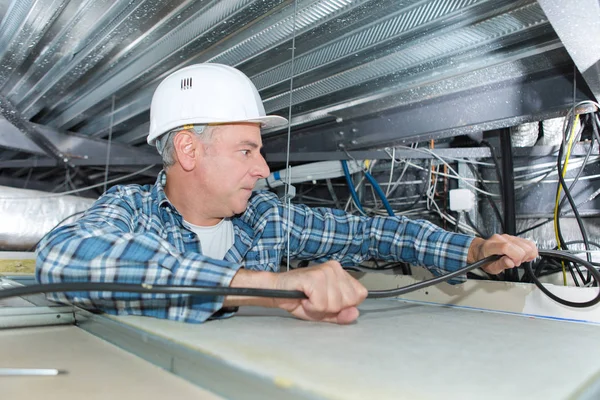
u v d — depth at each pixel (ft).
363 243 3.93
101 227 2.21
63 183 8.72
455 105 4.32
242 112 3.09
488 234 4.83
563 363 1.53
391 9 3.18
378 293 2.20
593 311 2.67
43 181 9.81
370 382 1.21
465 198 4.72
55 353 1.73
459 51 3.48
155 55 4.23
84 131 6.87
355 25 3.40
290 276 1.97
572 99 3.59
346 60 3.85
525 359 1.57
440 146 5.23
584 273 3.93
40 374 1.43
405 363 1.43
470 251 3.17
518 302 3.00
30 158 7.86
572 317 2.75
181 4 3.47
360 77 4.08
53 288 1.51
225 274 1.97
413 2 3.08
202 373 1.43
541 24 3.01
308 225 3.90
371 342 1.73
